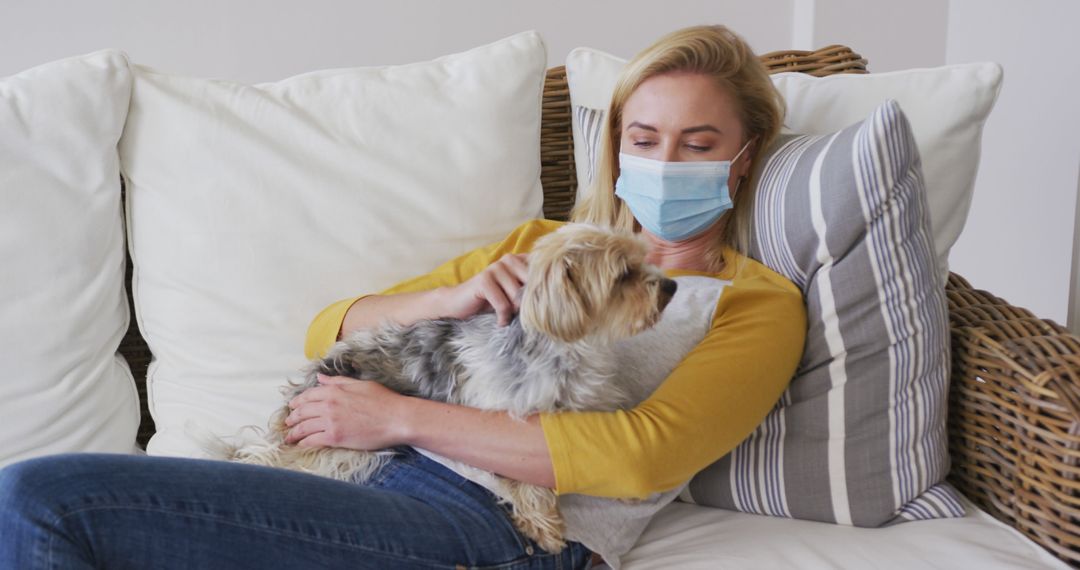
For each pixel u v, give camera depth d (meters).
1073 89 2.60
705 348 1.50
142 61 2.69
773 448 1.60
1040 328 1.59
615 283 1.41
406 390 1.56
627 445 1.36
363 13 2.81
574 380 1.44
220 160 1.83
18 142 1.76
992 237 2.98
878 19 3.06
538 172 2.01
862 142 1.51
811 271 1.60
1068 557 1.42
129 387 1.92
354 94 1.90
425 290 1.75
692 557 1.47
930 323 1.55
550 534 1.42
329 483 1.36
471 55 1.97
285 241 1.82
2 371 1.75
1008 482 1.54
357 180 1.85
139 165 1.85
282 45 2.78
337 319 1.72
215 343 1.83
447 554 1.36
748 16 3.09
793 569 1.42
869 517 1.55
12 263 1.75
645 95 1.72
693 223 1.75
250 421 1.83
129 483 1.22
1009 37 2.82
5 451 1.76
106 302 1.85
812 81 1.93
